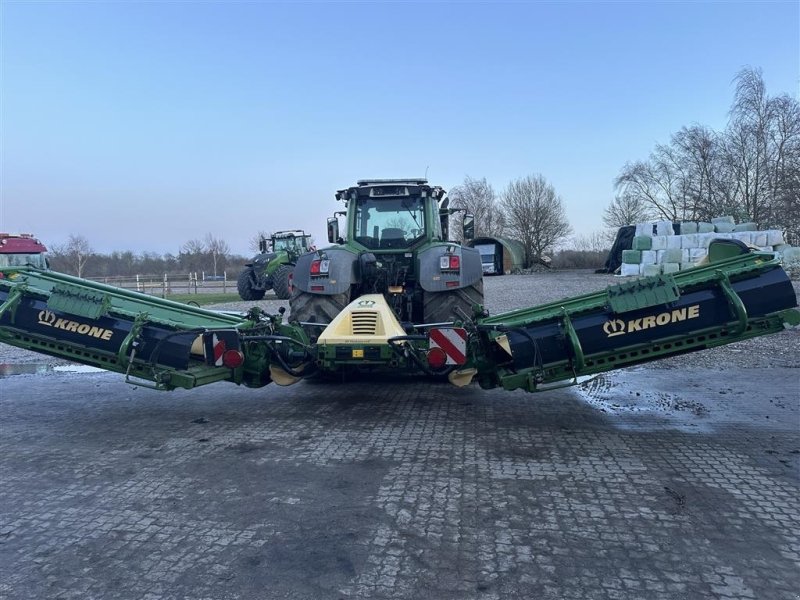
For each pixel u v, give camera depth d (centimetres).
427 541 313
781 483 382
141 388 693
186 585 276
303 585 274
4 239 1969
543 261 5400
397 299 674
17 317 518
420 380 713
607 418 537
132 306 528
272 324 555
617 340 464
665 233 2398
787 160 2653
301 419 545
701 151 3244
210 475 409
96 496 377
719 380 684
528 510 348
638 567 285
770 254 459
